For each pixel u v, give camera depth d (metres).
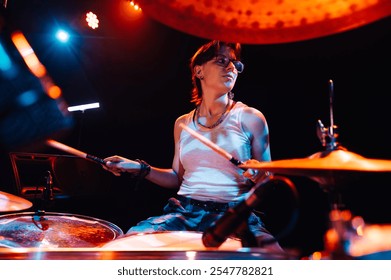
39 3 3.18
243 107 2.00
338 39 2.97
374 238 0.77
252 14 1.03
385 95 2.86
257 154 1.97
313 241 2.87
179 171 2.16
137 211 3.27
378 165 0.96
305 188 3.02
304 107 3.18
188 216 1.85
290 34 1.04
